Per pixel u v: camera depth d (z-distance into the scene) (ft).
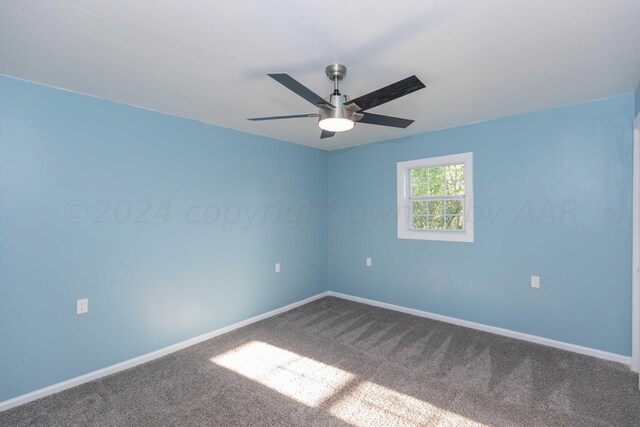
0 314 6.75
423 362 8.57
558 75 7.07
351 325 11.45
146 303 9.01
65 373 7.55
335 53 5.96
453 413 6.43
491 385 7.41
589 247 8.95
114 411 6.62
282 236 13.21
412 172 13.08
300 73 6.78
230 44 5.64
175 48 5.78
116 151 8.47
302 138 12.94
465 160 11.14
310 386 7.48
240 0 4.42
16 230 6.95
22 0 4.35
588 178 8.95
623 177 8.46
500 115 10.10
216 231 10.81
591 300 8.91
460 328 11.05
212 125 10.70
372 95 5.64
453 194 11.91
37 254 7.22
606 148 8.68
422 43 5.63
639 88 7.62
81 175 7.87
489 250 10.71
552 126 9.46
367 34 5.33
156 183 9.27
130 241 8.73
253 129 11.46
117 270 8.46
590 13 4.77
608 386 7.32
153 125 9.22
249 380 7.78
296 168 13.88
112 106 8.41
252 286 11.97
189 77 7.00
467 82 7.40
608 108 8.63
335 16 4.83
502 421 6.16
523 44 5.69
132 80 7.16
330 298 15.02
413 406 6.68
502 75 7.04
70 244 7.69
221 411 6.58
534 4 4.55
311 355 9.08
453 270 11.55
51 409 6.72
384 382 7.61
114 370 8.27
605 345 8.70
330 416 6.40
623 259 8.46
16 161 6.97
